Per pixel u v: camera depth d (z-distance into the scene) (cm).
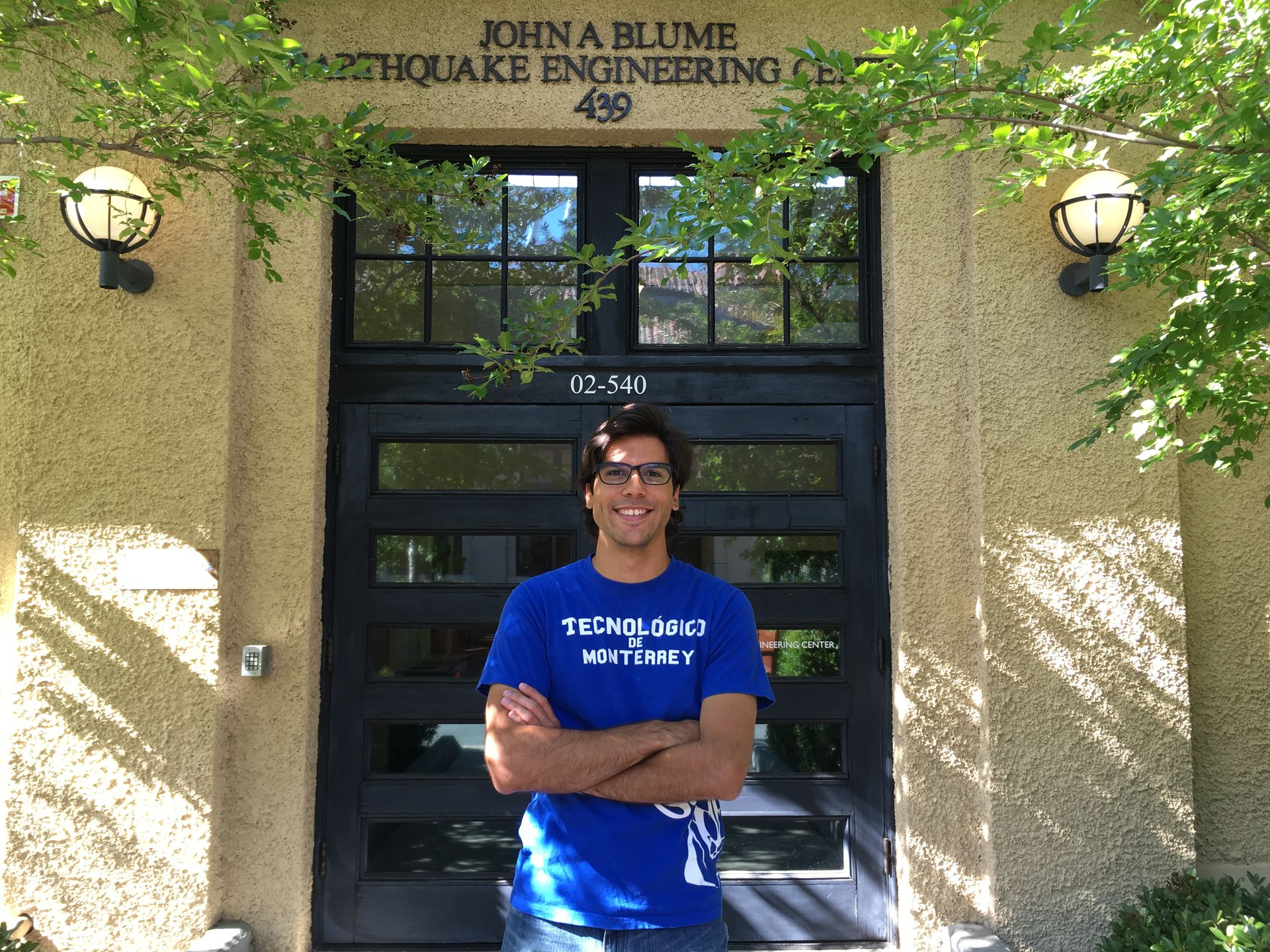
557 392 404
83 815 357
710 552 404
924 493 385
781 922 387
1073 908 362
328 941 382
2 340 391
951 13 230
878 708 395
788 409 406
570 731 177
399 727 395
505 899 386
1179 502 378
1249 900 330
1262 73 228
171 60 223
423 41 395
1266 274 219
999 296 381
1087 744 368
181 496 368
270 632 372
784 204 415
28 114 364
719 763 176
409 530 397
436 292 411
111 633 363
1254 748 385
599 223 412
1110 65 271
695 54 399
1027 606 372
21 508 366
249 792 369
